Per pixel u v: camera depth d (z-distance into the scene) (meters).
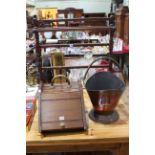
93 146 1.07
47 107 1.08
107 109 1.14
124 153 1.08
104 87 1.20
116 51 2.68
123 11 3.28
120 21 3.27
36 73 1.67
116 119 1.15
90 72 1.63
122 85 1.17
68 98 1.11
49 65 1.79
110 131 1.08
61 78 1.65
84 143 1.04
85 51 2.27
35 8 4.74
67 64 1.95
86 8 5.98
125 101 1.26
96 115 1.17
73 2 5.80
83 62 2.03
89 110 1.22
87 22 2.12
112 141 1.05
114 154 1.09
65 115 1.06
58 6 5.74
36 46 1.63
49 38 2.76
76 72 1.80
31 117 1.16
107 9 5.92
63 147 1.06
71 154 1.44
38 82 1.65
